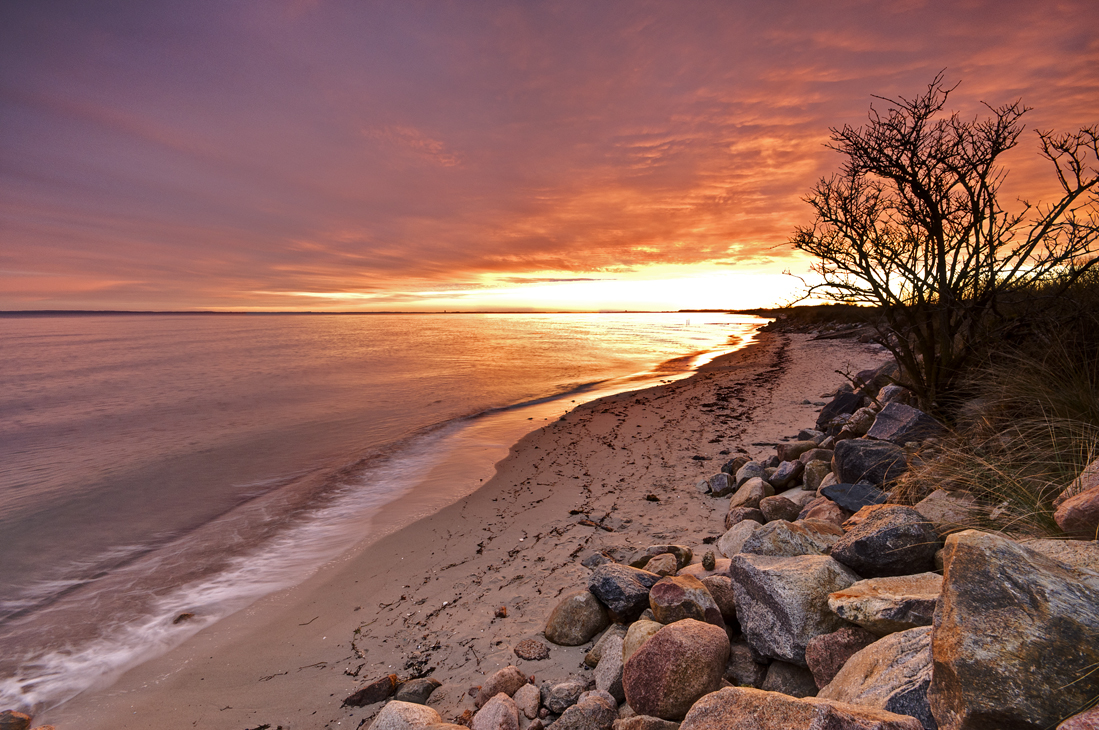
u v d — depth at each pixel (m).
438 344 57.44
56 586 6.76
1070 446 3.55
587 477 9.36
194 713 4.17
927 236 6.38
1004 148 5.56
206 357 46.34
